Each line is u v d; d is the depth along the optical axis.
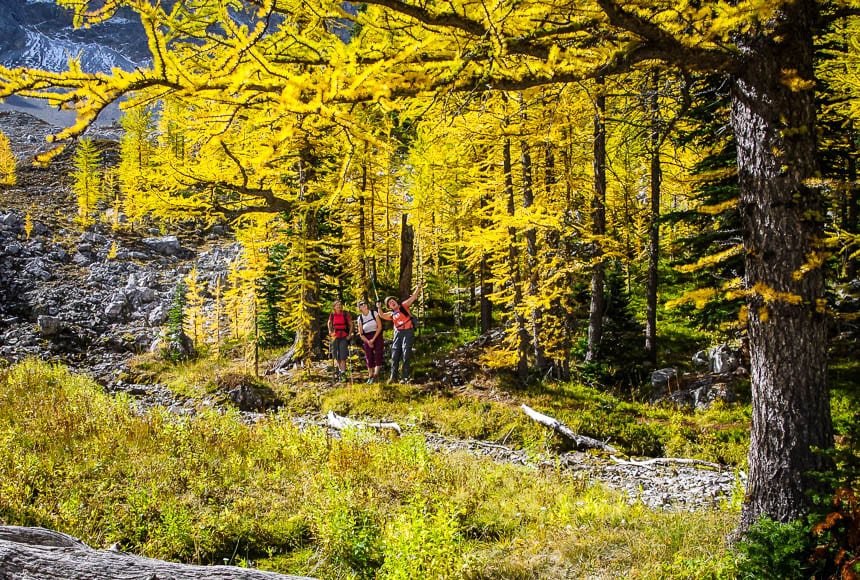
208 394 15.16
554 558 5.13
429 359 17.61
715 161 11.58
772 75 4.15
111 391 16.33
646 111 6.28
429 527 5.14
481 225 17.06
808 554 3.96
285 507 6.43
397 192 21.02
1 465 6.52
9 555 3.29
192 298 27.03
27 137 75.81
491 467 8.19
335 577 5.07
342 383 15.32
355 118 3.07
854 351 13.14
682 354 16.69
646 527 5.59
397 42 3.47
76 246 34.31
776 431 4.34
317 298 17.75
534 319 14.25
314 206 15.27
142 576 3.41
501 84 3.63
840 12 4.20
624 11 3.23
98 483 6.49
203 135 3.46
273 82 2.90
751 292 4.40
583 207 14.29
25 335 22.22
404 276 19.27
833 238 4.19
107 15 2.55
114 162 58.97
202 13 3.33
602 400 13.40
